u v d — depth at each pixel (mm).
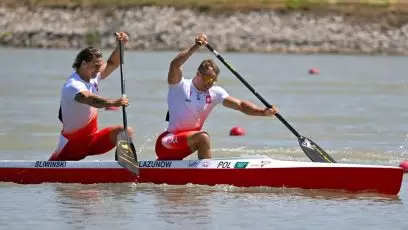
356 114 78062
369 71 137750
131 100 86188
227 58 163250
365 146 59719
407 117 76438
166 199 41969
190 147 44938
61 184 45438
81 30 194625
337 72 133375
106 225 36719
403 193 44156
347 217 38781
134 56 164375
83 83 44781
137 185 45188
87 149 46094
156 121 70438
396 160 54219
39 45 189000
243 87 101875
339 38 193500
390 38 194625
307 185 44219
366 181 43625
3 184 45500
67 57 157625
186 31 194125
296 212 39594
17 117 71625
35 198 42000
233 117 74625
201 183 44969
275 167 44344
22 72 120500
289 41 191625
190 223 37281
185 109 44531
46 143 58969
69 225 36656
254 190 44250
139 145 58656
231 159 45000
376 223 37750
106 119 71438
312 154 46938
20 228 36094
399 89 104500
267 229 36500
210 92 44781
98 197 42312
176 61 43719
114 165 45250
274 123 71438
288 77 119812
